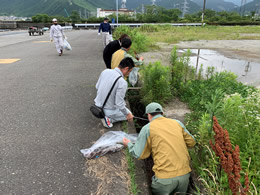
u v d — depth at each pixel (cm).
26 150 317
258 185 241
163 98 492
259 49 1300
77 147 326
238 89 509
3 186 251
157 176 249
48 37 2247
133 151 272
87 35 2555
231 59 989
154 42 1557
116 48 561
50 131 368
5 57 1020
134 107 521
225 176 243
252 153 256
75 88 579
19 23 4519
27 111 441
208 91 503
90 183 259
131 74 530
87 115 427
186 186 250
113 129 375
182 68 585
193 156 290
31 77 678
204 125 289
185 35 2245
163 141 250
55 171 277
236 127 279
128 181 261
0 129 372
